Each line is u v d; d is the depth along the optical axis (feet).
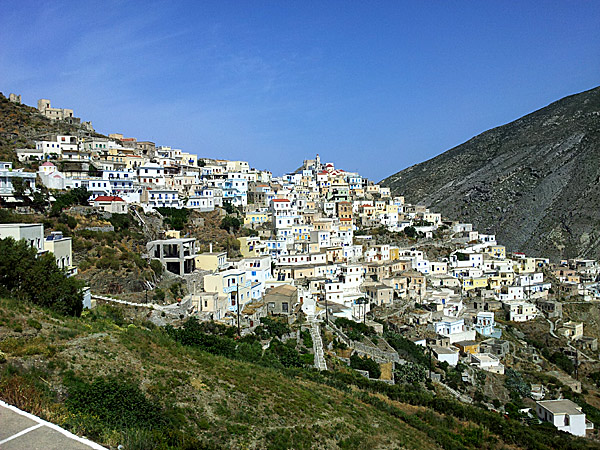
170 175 601.62
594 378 414.62
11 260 184.14
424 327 420.77
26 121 637.71
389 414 209.77
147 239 372.99
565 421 291.99
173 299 296.10
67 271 229.04
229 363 189.16
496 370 377.50
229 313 308.60
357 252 563.07
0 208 320.70
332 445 149.48
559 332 492.54
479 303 522.88
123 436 101.71
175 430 116.67
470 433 224.33
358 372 271.69
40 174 411.54
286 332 297.12
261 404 157.69
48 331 152.05
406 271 530.68
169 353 172.65
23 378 116.47
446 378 333.42
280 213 588.91
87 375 130.93
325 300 411.34
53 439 76.89
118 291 284.41
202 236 454.40
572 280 631.97
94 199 396.37
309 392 190.08
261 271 392.27
